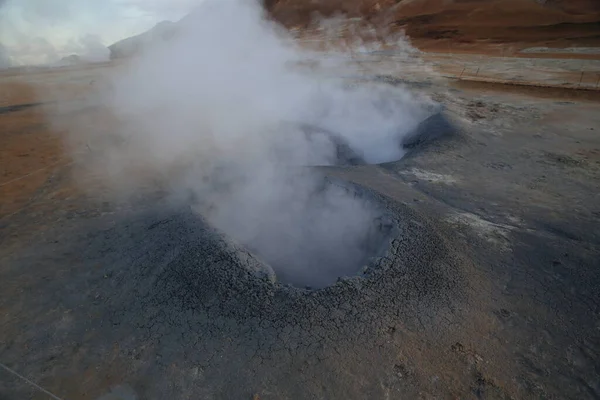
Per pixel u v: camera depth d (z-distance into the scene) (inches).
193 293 153.6
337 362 125.4
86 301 158.4
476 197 234.1
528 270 168.1
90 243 197.8
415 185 249.0
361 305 145.4
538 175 264.1
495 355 128.0
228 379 122.6
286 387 118.8
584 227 200.2
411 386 117.6
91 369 129.6
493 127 363.9
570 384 119.0
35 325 148.4
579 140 327.0
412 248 173.9
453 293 153.2
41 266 182.1
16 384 125.4
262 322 140.0
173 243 180.7
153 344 136.8
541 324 140.4
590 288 157.4
